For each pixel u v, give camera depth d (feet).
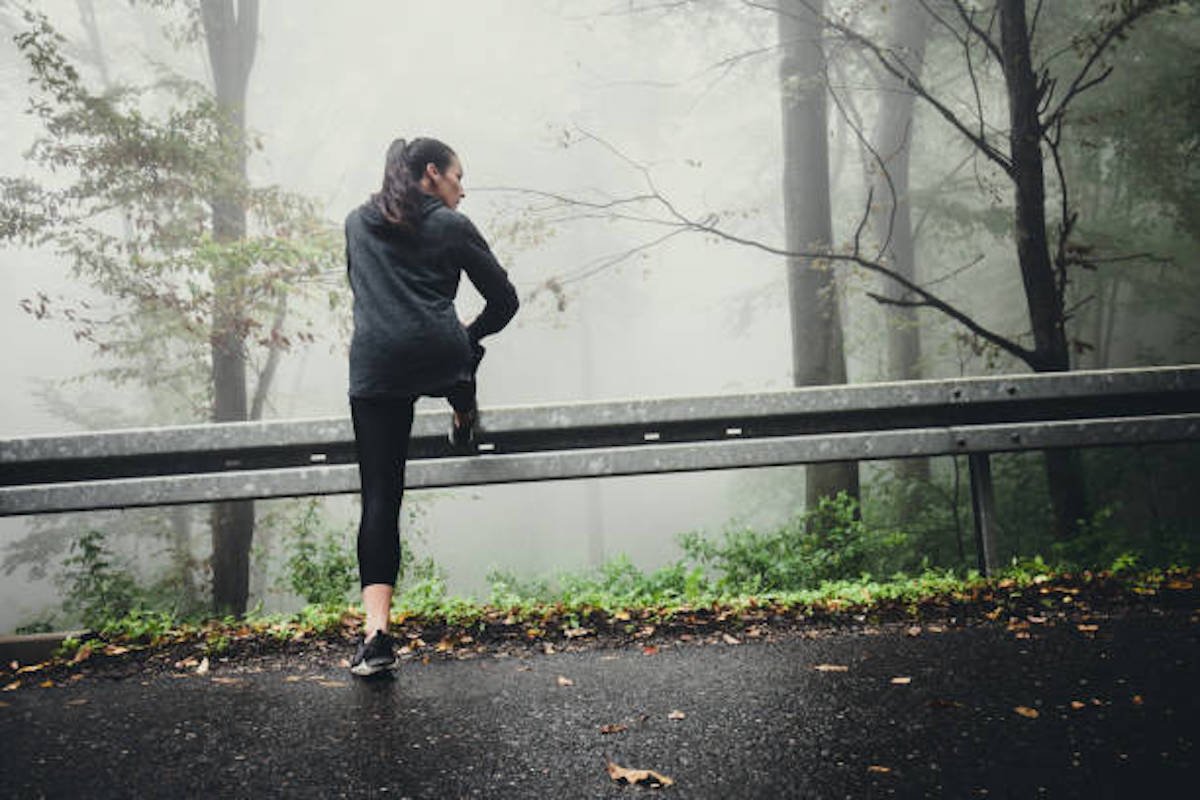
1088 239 47.24
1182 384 12.34
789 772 6.35
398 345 8.75
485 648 10.24
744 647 9.86
